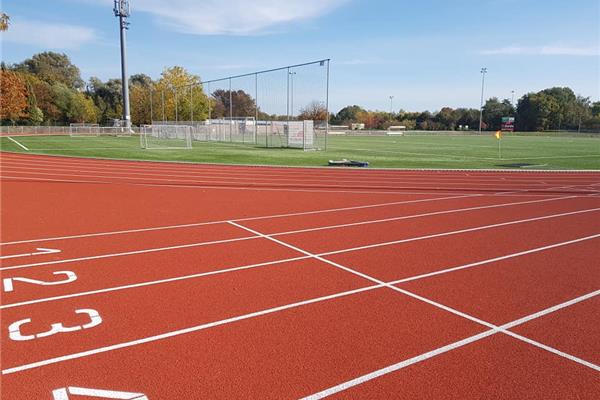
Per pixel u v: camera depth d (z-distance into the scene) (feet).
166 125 161.68
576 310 16.63
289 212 35.68
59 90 262.67
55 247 24.26
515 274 20.70
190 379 11.83
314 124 113.50
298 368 12.42
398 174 64.95
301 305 16.80
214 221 31.76
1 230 28.19
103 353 13.12
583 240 27.30
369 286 18.90
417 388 11.55
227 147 120.98
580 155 103.96
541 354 13.35
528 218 34.12
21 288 18.12
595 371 12.45
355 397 11.14
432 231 29.43
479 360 12.97
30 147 110.01
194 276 19.85
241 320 15.43
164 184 52.06
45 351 13.19
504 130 306.35
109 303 16.72
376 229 29.84
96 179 55.93
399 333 14.60
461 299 17.60
